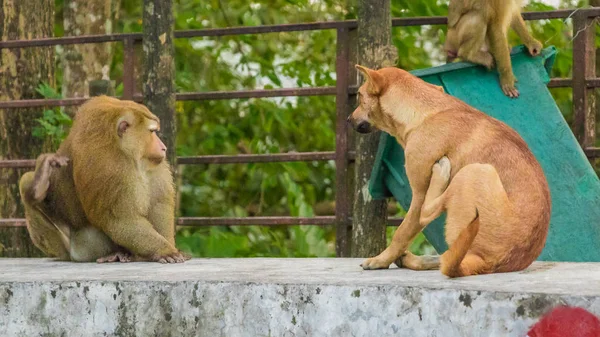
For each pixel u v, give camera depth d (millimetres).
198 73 22438
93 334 8766
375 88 9633
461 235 7984
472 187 8555
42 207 12078
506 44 12719
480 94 12672
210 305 8391
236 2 23078
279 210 21891
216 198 21922
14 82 17281
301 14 23422
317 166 22078
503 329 7207
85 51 19891
